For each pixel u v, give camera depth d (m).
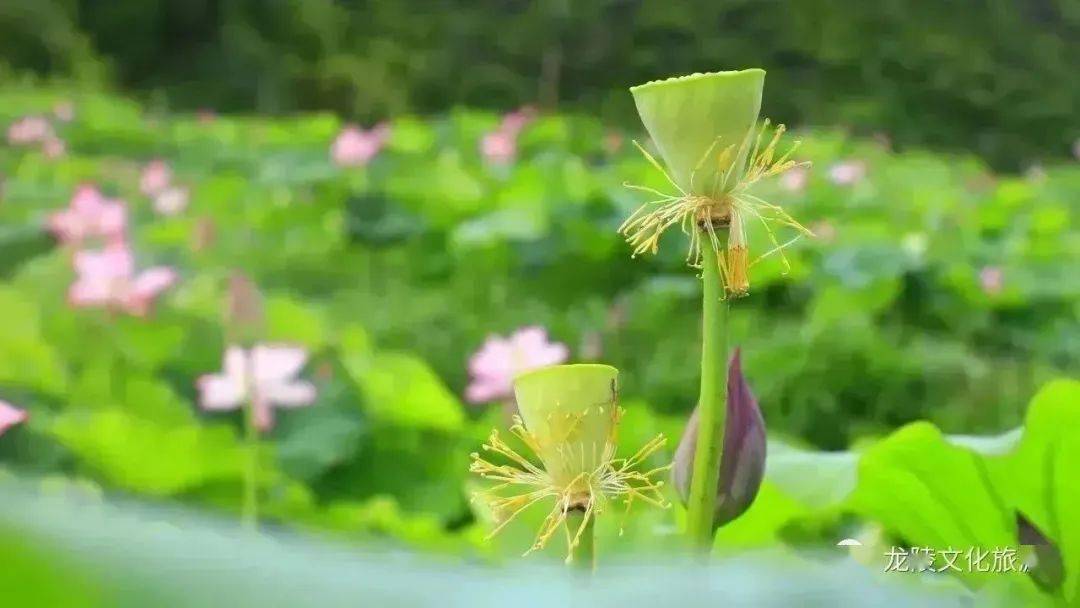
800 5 20.39
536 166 8.98
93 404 3.94
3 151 10.75
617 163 11.70
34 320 4.13
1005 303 6.53
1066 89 20.42
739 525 1.43
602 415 1.07
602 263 6.96
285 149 11.93
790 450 1.51
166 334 4.57
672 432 3.64
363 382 3.73
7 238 7.52
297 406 3.85
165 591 0.51
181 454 3.04
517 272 7.02
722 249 1.08
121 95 18.67
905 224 8.59
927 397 4.98
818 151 12.45
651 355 5.39
